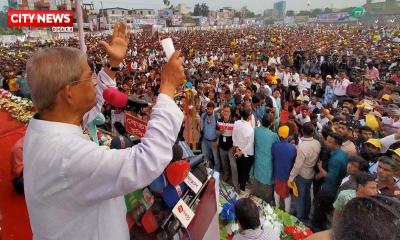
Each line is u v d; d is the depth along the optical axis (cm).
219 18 14688
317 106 996
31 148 127
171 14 9538
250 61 2245
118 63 215
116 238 141
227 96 1026
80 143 122
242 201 312
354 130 649
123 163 119
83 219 128
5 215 369
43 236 132
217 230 285
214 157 769
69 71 124
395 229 87
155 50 3225
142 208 217
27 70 127
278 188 589
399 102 874
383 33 6119
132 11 9394
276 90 1034
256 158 624
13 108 671
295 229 455
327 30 7844
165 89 139
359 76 1494
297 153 545
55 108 128
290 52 2564
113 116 559
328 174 509
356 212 95
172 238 216
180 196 227
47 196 124
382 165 384
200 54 2759
